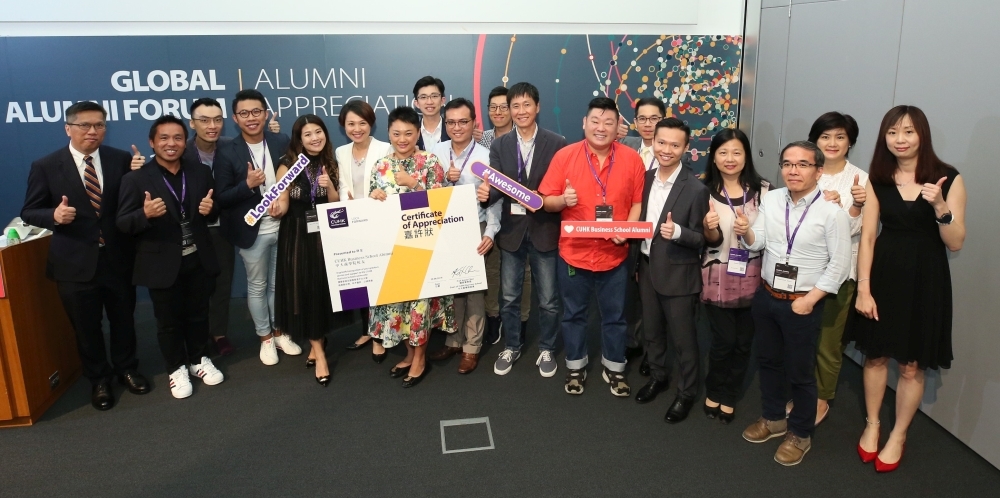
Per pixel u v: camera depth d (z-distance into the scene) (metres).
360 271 3.15
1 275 2.82
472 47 4.72
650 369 3.22
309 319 3.30
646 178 2.95
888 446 2.61
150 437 2.89
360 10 4.61
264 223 3.49
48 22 4.32
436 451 2.76
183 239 3.15
